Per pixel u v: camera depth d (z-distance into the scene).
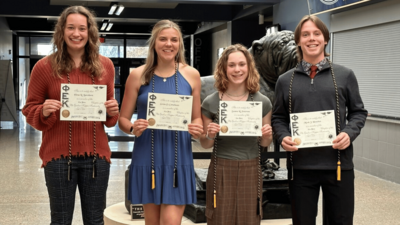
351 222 2.51
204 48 17.09
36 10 12.46
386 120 6.30
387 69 6.40
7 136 10.66
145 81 2.64
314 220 2.55
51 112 2.36
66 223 2.47
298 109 2.53
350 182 2.49
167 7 13.12
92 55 2.46
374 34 6.65
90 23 2.45
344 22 7.30
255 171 2.72
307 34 2.51
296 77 2.57
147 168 2.63
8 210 4.55
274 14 10.32
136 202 2.65
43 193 5.25
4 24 15.91
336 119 2.48
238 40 13.20
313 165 2.47
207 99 2.79
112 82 2.60
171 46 2.58
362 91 6.99
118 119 2.71
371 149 6.76
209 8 13.21
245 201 2.70
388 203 5.05
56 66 2.40
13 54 18.39
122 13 13.14
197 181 3.83
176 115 2.53
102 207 2.54
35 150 8.55
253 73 2.72
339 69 2.53
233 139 2.69
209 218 2.75
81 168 2.46
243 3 10.16
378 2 6.43
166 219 2.63
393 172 6.25
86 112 2.40
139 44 19.14
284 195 3.65
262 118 2.76
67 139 2.43
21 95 18.61
